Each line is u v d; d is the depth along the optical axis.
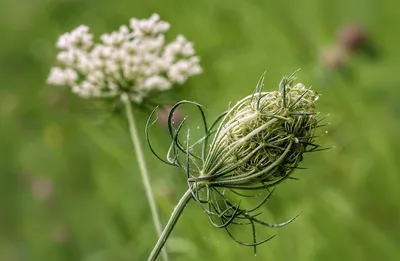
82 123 4.88
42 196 5.20
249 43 5.37
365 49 5.22
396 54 5.33
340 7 5.59
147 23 3.38
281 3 5.59
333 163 4.52
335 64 4.95
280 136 2.24
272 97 2.27
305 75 4.98
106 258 4.57
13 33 6.34
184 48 3.44
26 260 5.06
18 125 5.70
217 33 5.48
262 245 3.92
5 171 5.44
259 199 4.05
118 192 4.59
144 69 3.35
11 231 5.25
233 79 5.05
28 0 6.48
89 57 3.37
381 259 4.11
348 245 4.10
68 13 6.30
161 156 4.38
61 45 3.39
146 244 4.29
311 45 5.40
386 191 4.49
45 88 5.53
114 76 3.33
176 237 3.98
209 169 2.33
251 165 2.28
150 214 4.33
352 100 4.83
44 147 5.43
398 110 4.94
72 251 4.92
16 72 6.06
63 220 5.08
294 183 4.26
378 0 5.58
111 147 4.63
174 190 4.20
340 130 4.69
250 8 5.52
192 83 4.92
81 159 5.28
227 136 2.30
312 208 4.14
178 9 5.73
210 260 3.92
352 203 4.34
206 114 4.59
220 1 5.65
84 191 5.16
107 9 6.08
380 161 4.54
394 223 4.45
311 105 2.25
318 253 4.04
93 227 4.91
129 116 3.30
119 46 3.39
